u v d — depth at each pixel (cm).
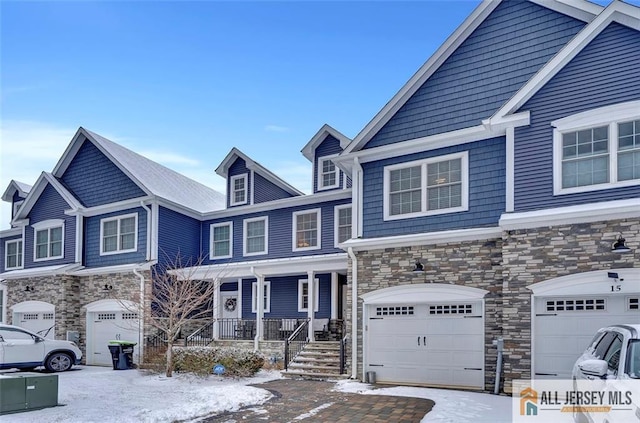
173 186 2245
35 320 2142
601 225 1016
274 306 2019
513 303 1089
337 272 1830
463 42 1333
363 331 1338
